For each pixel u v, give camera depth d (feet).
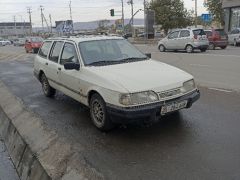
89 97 20.31
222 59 57.88
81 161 15.70
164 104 17.69
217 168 14.42
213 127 19.43
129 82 17.76
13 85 37.86
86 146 17.57
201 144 17.03
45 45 29.01
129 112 17.02
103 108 18.81
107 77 18.57
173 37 81.30
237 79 36.47
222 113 22.16
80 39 23.24
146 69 19.83
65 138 18.74
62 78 23.95
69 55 23.26
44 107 26.00
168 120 20.97
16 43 182.50
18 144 20.48
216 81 35.68
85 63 21.08
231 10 121.80
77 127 20.68
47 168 16.10
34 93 31.91
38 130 20.58
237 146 16.57
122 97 17.17
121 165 15.25
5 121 26.08
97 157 16.19
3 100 31.53
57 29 175.22
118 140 18.19
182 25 189.06
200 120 20.79
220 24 173.58
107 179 14.03
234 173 13.93
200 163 14.96
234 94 28.17
